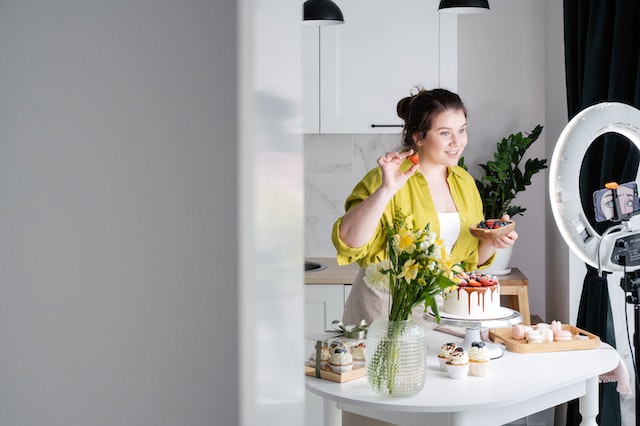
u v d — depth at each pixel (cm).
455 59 403
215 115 33
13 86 35
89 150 35
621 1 303
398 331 200
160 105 34
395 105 407
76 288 36
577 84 356
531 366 231
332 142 450
